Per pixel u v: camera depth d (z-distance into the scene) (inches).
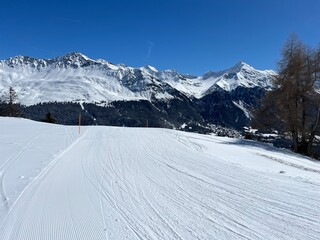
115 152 583.5
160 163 479.5
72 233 220.7
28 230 226.2
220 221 240.7
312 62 1104.8
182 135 889.5
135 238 211.5
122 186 342.6
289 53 1137.4
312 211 262.4
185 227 229.5
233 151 668.1
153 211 263.1
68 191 322.0
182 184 352.5
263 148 842.2
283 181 371.6
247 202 287.0
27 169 423.5
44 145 642.2
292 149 1178.6
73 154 555.2
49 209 268.5
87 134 866.1
